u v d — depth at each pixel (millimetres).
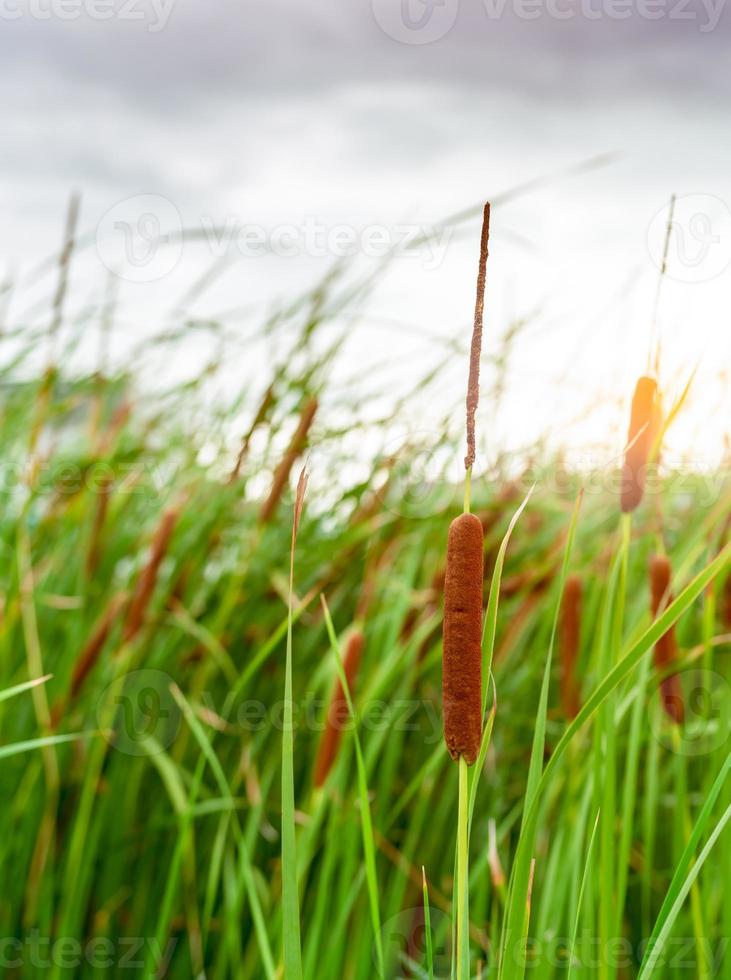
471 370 919
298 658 2250
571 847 1359
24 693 2223
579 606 1506
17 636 2285
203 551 2164
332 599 2236
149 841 2203
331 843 1593
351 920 1942
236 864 2152
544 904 1349
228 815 1629
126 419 2414
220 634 2090
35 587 2258
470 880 1770
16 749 1417
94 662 1909
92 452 2340
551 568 2084
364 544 2148
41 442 2225
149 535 2260
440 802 2227
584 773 1451
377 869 2119
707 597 1396
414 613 2068
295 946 955
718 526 1436
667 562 1319
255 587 2238
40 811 2178
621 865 1262
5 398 2383
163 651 2199
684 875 1035
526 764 2219
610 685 939
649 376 1151
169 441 2488
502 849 1983
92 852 1993
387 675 1741
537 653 2186
